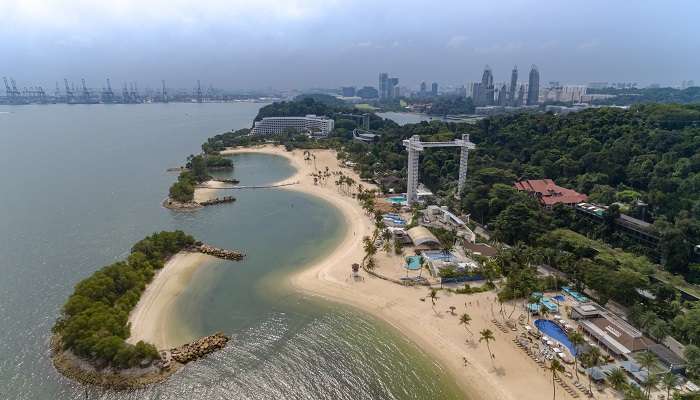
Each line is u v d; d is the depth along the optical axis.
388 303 134.25
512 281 136.88
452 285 145.25
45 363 103.31
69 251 170.12
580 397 93.75
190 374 101.75
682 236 153.62
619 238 175.12
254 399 95.00
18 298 134.00
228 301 135.12
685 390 93.12
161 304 131.38
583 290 141.25
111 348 100.25
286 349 112.25
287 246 180.12
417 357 109.00
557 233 172.62
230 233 195.38
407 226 199.38
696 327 109.50
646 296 131.50
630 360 102.75
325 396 96.25
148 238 165.38
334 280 149.25
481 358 107.75
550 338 114.75
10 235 185.50
